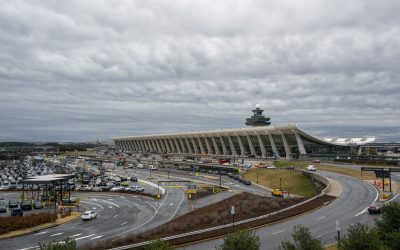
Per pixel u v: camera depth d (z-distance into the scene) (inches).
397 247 1079.0
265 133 7401.6
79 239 1993.1
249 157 7568.9
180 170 6638.8
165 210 2930.6
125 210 2989.7
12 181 5753.0
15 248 1827.0
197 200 3400.6
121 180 5196.9
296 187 3946.9
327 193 2699.3
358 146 7731.3
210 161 7145.7
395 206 1263.5
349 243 1086.4
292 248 1143.0
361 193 2652.6
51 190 3959.2
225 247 1097.4
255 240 1112.8
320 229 1670.8
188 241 1581.0
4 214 2903.5
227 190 3937.0
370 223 1723.7
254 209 2364.7
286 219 1936.5
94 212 2674.7
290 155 7042.3
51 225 2363.4
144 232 1875.0
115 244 1658.5
